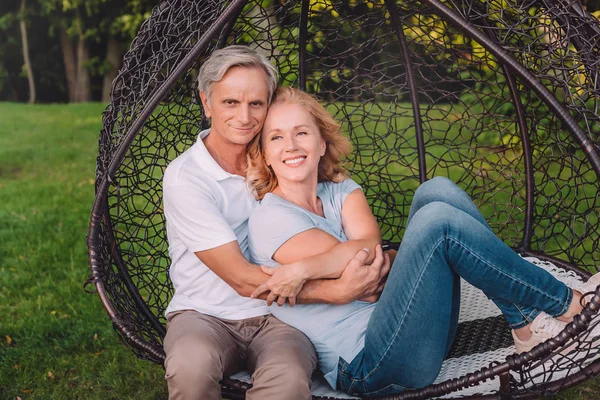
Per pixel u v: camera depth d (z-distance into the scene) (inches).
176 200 82.1
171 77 78.2
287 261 81.3
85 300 130.8
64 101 505.4
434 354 76.9
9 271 147.0
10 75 505.7
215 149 87.4
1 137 286.4
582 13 82.0
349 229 87.8
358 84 124.0
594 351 79.1
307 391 74.9
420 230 75.5
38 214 182.4
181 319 82.0
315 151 84.5
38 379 106.1
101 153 86.9
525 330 78.0
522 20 78.2
